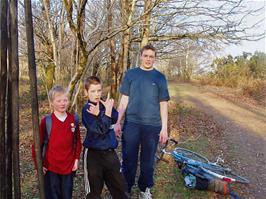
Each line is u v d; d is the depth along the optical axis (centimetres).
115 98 1434
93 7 768
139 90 403
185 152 611
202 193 514
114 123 358
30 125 1061
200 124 1248
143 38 1076
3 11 271
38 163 297
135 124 404
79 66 655
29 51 284
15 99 281
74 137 362
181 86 2916
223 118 1461
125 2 841
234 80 2920
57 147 346
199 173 523
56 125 347
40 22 962
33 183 522
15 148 286
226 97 2194
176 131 1041
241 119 1461
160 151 726
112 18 791
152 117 404
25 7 281
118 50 1403
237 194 543
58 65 809
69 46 846
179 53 1282
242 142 1008
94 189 356
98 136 349
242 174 670
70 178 363
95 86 343
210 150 841
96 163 354
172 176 568
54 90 348
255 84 2339
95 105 344
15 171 289
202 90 2623
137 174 539
